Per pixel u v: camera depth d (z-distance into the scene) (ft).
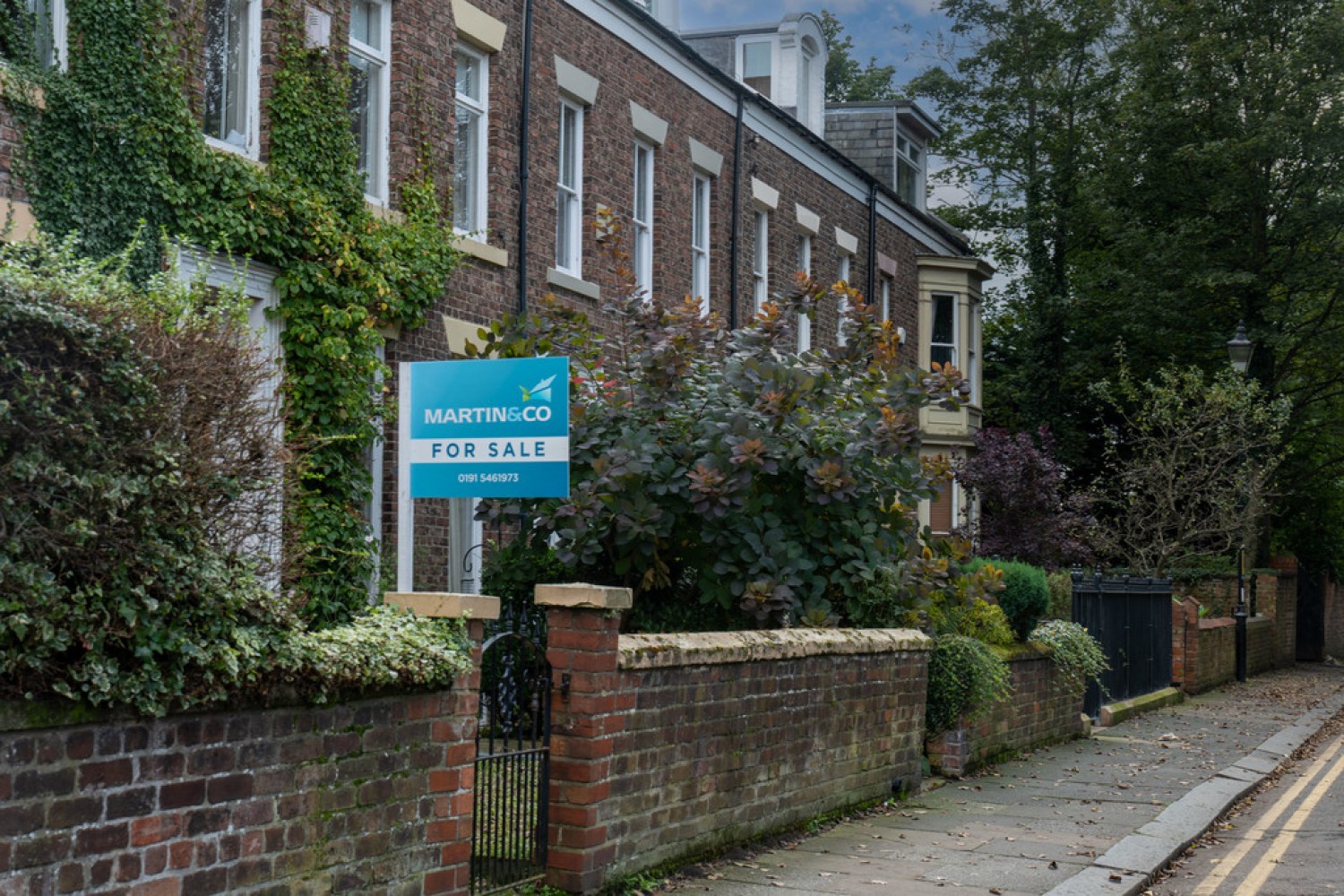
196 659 15.89
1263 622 102.94
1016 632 50.70
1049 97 120.98
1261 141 100.32
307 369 37.58
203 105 35.73
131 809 15.48
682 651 26.78
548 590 24.41
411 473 27.78
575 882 23.93
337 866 18.51
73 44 31.91
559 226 53.62
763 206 71.26
